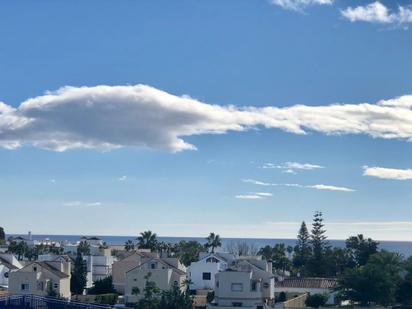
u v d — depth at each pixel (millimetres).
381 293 109188
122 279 131750
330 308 107938
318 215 180000
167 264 119188
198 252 182500
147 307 100375
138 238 194250
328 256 170500
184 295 101875
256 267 116500
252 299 108312
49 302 80750
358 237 169375
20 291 113812
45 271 115688
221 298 108688
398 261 122062
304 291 126625
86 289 133250
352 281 111062
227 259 140625
